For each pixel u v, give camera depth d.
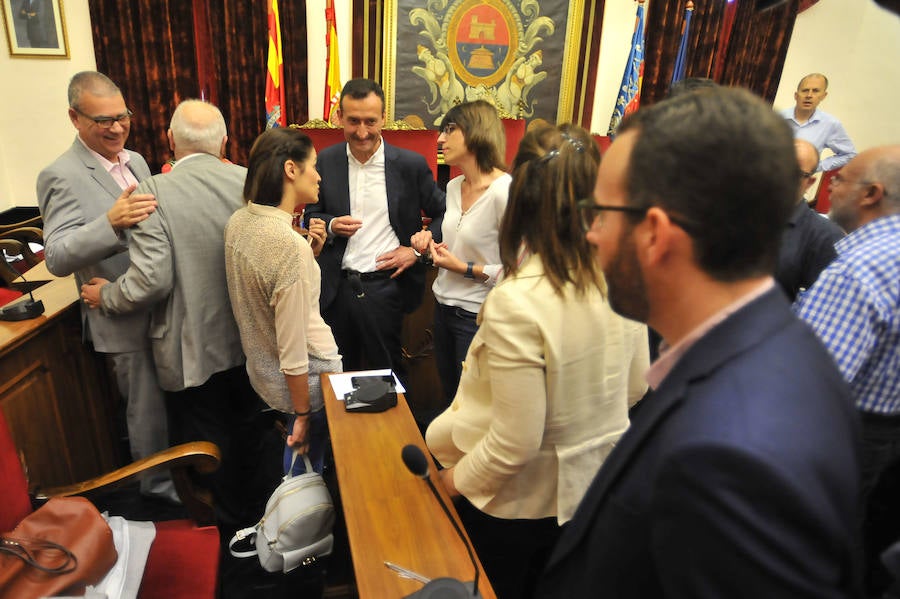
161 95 4.16
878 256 1.19
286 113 4.41
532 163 0.91
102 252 1.65
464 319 2.05
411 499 1.11
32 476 1.71
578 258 0.90
